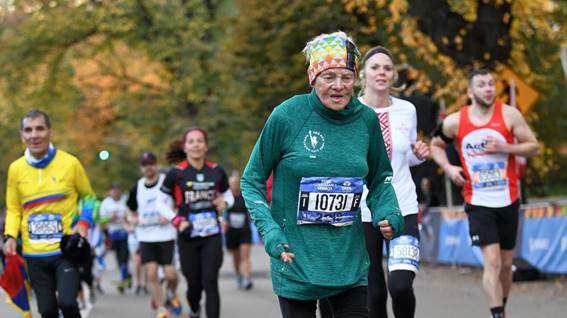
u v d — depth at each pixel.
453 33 29.89
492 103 15.77
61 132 67.25
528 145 15.58
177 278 22.91
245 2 48.34
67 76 64.25
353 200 9.42
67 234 13.94
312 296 9.36
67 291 13.61
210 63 62.66
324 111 9.32
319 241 9.38
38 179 14.06
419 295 23.97
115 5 62.78
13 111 63.41
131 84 68.38
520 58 32.53
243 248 29.20
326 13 43.62
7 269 14.10
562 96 46.31
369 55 13.12
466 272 30.17
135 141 65.12
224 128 63.06
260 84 48.50
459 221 31.06
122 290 31.03
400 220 9.58
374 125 9.58
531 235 25.78
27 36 61.53
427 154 12.69
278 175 9.47
